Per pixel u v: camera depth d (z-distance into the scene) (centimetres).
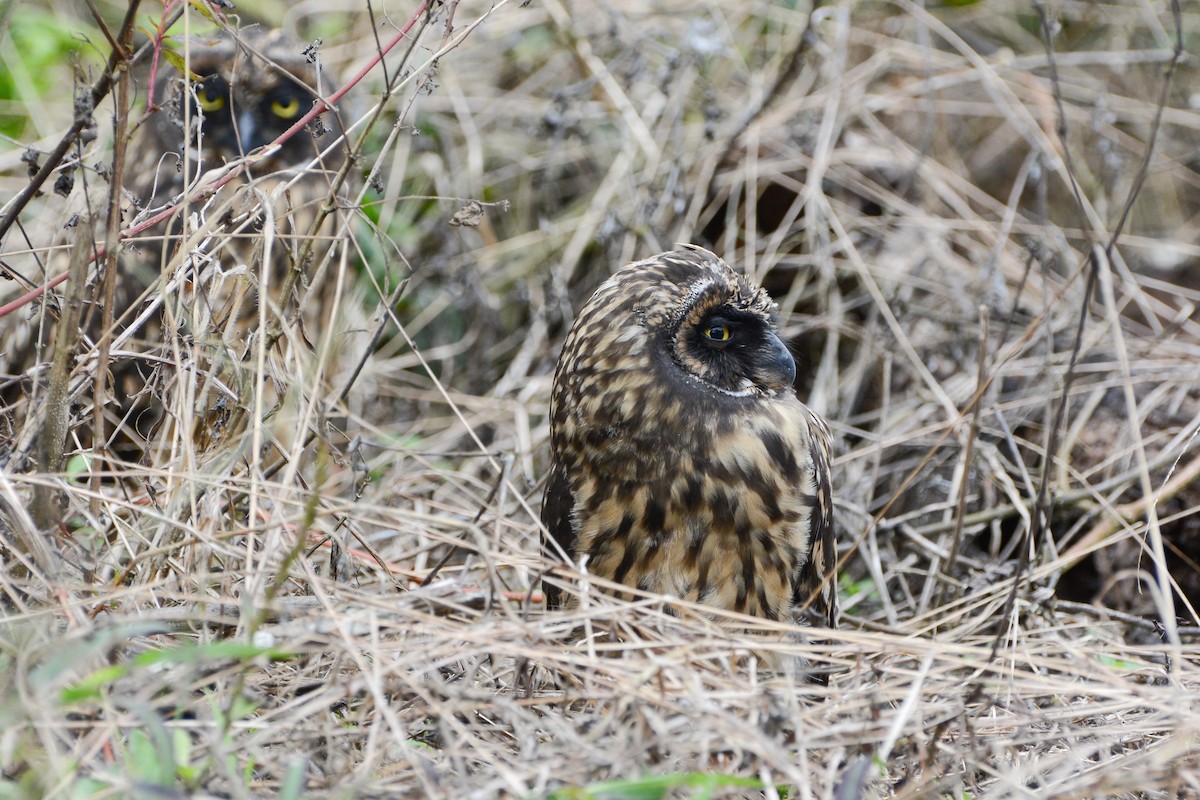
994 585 867
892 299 1214
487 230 1348
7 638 579
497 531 760
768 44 1441
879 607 994
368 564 816
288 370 770
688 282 782
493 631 608
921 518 1073
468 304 1273
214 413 758
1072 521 1036
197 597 614
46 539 639
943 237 1305
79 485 732
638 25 1437
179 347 769
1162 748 596
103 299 732
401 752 587
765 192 1335
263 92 1045
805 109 1370
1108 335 1165
